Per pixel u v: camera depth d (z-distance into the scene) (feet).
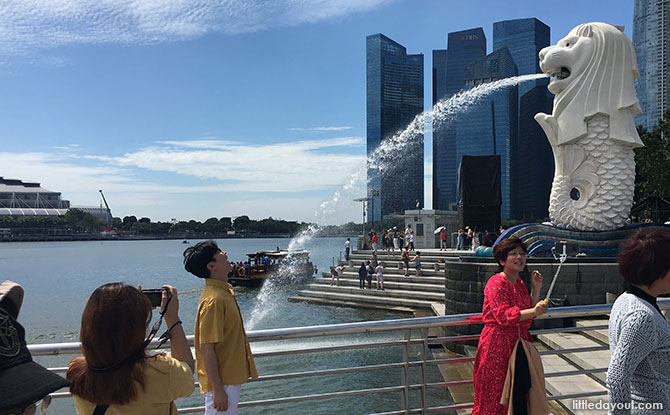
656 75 227.20
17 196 636.07
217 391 9.48
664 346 7.64
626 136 45.52
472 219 105.19
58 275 170.19
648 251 7.76
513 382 10.78
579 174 47.14
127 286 7.06
